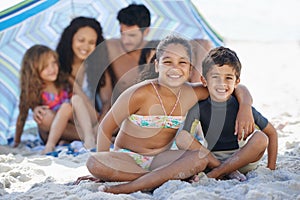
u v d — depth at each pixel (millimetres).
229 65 3139
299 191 2795
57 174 3490
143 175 3031
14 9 4160
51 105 4676
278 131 4508
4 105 4738
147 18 4691
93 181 3115
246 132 3133
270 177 3051
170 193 2818
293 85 7004
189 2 4625
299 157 3580
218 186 2936
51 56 4664
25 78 4641
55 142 4391
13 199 2871
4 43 4562
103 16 5043
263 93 6562
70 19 4949
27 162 3775
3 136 4738
